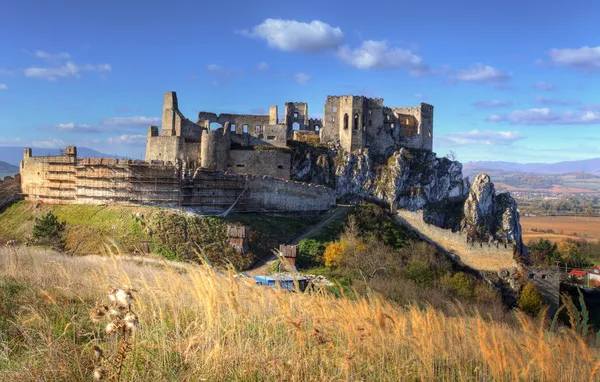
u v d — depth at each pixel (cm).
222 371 948
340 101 10019
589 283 6531
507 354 1144
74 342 976
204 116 9488
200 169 6250
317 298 1249
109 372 841
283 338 1120
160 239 4988
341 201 8750
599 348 1230
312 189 7038
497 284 6047
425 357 1091
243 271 4791
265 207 6656
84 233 5175
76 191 6191
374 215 6844
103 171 6044
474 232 9131
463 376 1105
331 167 9412
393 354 1127
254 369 963
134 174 5938
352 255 5150
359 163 9525
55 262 1812
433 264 5697
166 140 7819
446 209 9694
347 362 977
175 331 1086
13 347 1014
